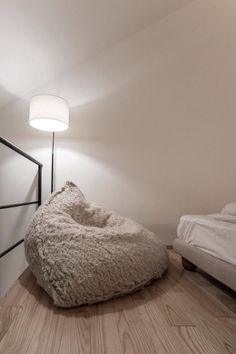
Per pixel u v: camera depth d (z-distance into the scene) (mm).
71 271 852
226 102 1976
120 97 1920
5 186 1839
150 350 613
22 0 1193
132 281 958
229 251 904
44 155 1852
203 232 1113
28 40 1449
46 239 988
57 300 809
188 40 1987
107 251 959
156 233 1864
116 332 692
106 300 902
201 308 855
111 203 1860
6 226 1823
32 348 613
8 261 1787
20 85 1788
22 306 839
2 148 1871
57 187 1843
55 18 1391
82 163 1862
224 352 609
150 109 1929
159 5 1800
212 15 1991
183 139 1927
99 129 1891
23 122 1873
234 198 1909
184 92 1959
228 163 1933
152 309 842
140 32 1960
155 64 1958
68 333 681
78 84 1905
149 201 1877
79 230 1026
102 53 1926
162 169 1897
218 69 1992
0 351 599
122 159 1886
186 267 1298
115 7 1574
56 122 1644
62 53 1699
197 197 1899
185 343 645
